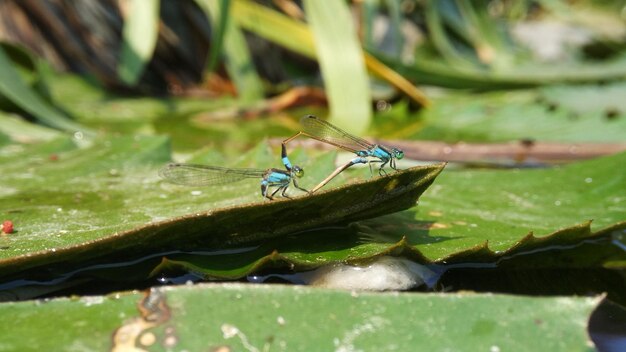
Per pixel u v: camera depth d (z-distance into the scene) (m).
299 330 0.29
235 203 0.33
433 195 0.35
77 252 0.31
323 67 0.48
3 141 0.43
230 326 0.29
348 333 0.29
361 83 0.48
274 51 0.63
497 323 0.29
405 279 0.31
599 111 0.47
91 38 0.58
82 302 0.29
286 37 0.53
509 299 0.29
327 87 0.48
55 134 0.44
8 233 0.32
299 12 0.59
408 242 0.32
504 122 0.47
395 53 0.68
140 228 0.31
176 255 0.32
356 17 0.66
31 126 0.45
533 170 0.37
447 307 0.29
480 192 0.35
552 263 0.33
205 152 0.36
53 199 0.34
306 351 0.29
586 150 0.43
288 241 0.32
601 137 0.44
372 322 0.29
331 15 0.48
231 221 0.31
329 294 0.29
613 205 0.34
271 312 0.29
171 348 0.29
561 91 0.51
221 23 0.47
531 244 0.32
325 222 0.32
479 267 0.32
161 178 0.36
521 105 0.49
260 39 0.61
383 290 0.31
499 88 0.57
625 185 0.35
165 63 0.60
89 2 0.57
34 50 0.57
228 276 0.31
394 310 0.29
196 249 0.32
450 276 0.32
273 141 0.45
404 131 0.46
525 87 0.57
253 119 0.52
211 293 0.29
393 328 0.29
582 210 0.34
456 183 0.36
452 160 0.43
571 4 0.92
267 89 0.60
